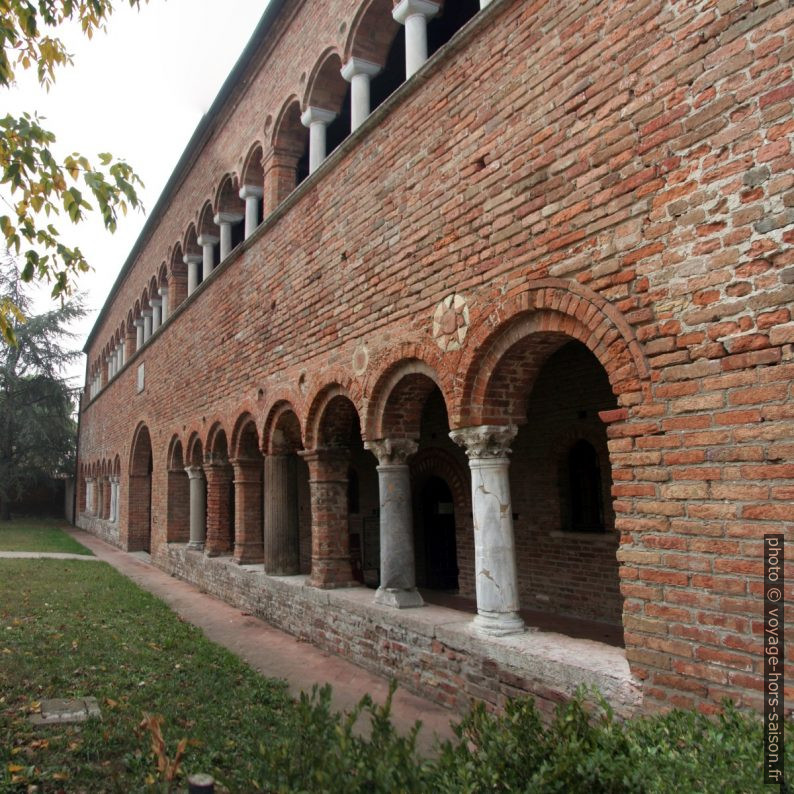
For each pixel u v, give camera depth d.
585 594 10.11
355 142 9.43
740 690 4.44
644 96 5.38
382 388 8.77
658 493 5.04
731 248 4.70
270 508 12.28
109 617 11.17
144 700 6.66
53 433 41.12
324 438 10.56
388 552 8.74
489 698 6.56
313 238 10.65
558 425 10.67
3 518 40.91
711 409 4.74
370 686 8.05
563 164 6.06
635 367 5.28
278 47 12.54
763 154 4.55
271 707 6.99
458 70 7.51
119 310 29.95
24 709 6.09
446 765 3.01
